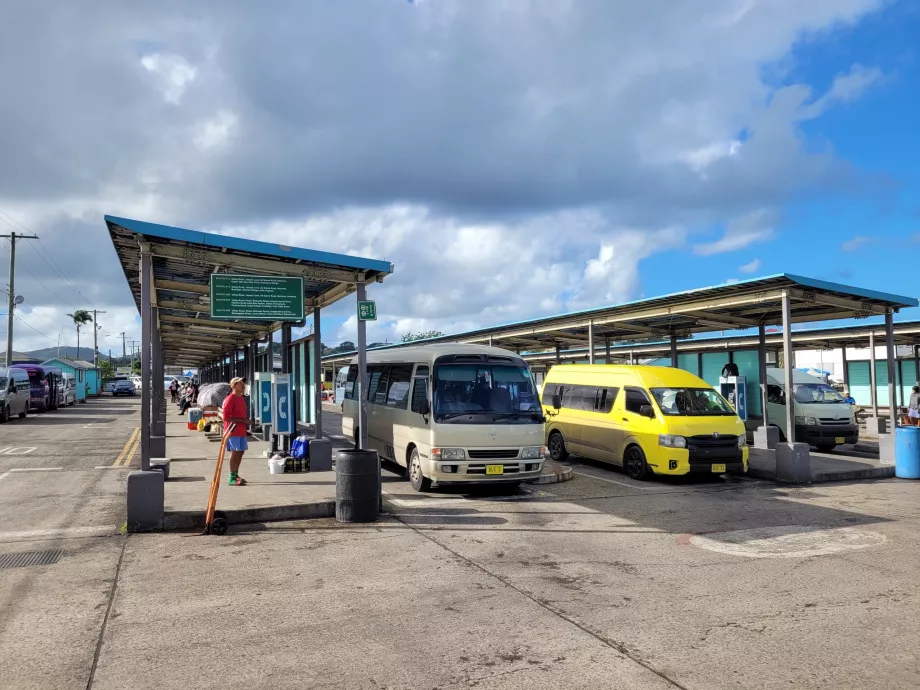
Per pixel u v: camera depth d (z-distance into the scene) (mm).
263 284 10141
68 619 5152
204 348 27719
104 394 61812
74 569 6496
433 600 5668
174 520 8203
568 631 4988
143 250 8922
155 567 6574
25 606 5445
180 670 4266
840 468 13703
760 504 10367
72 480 11883
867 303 15234
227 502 9031
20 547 7328
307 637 4832
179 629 4961
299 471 12211
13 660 4398
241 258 9797
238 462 10609
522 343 24641
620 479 13000
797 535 8234
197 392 31406
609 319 17812
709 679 4188
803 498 10953
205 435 19484
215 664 4359
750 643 4773
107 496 10336
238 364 28672
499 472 10711
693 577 6418
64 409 36438
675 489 11828
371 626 5055
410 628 5023
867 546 7684
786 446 12688
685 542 7852
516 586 6078
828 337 23359
